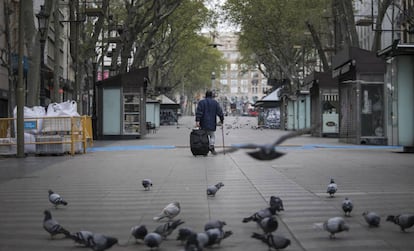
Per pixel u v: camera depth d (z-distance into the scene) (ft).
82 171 44.65
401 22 114.73
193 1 151.64
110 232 21.61
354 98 79.10
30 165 50.44
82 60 96.78
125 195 31.14
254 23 147.84
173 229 18.21
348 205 23.56
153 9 112.98
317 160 52.49
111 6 127.75
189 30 163.53
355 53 77.51
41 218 24.68
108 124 99.14
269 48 161.89
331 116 105.19
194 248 14.88
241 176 39.42
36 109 64.18
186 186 34.50
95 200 29.50
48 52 138.62
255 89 585.63
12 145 61.11
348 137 82.79
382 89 77.36
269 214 18.67
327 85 104.53
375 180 36.60
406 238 20.01
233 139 95.20
